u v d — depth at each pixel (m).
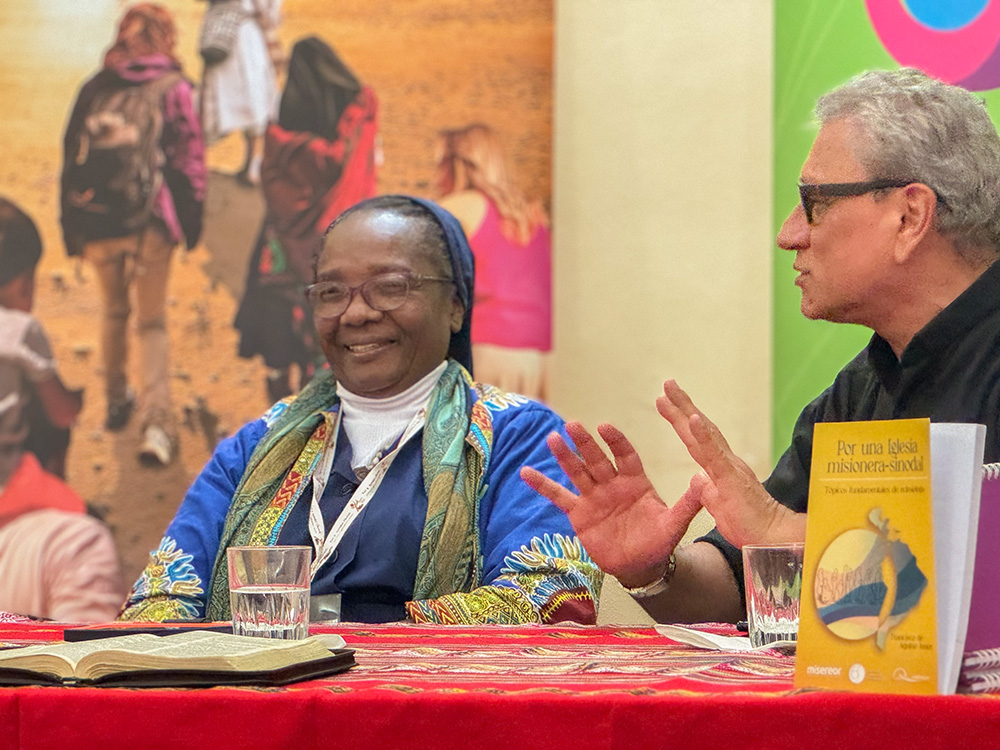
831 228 2.62
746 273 5.45
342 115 6.14
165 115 6.20
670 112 5.67
